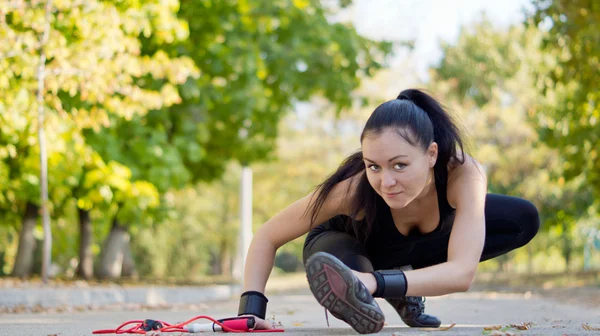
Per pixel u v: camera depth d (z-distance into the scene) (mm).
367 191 4062
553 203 23922
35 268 24172
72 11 11695
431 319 5301
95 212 18453
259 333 4289
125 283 16531
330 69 18625
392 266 4613
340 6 21094
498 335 3980
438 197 4035
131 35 13914
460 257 3816
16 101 11617
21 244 15836
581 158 16703
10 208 16984
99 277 18500
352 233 4430
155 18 13359
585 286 20000
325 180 4191
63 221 21609
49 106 12828
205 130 17375
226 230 41344
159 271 36500
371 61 19469
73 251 24781
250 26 16938
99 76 11773
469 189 3961
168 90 12836
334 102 19250
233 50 16609
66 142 13523
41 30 11430
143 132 16109
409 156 3660
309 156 36375
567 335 4039
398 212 4109
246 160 20766
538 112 20328
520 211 4625
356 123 34938
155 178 15797
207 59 16703
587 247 32906
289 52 17594
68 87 11750
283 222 4309
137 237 33594
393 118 3670
